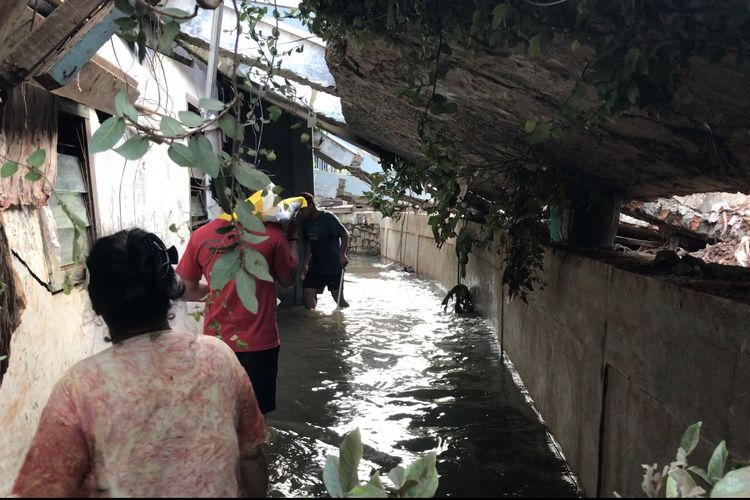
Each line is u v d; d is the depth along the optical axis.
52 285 3.39
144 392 1.50
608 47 2.30
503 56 2.94
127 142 1.43
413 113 5.31
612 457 3.36
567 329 4.44
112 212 4.64
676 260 3.22
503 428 4.97
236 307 3.78
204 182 8.06
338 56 4.68
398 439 4.72
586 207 4.86
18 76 2.71
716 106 2.39
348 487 1.21
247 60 5.95
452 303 10.91
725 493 1.04
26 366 3.06
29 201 3.14
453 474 4.11
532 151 4.46
